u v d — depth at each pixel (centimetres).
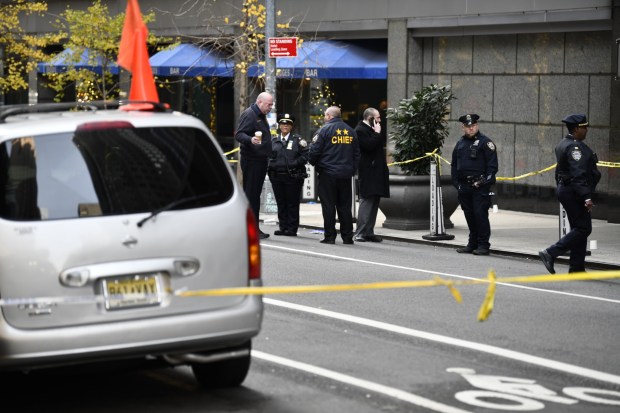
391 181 5688
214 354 2248
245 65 7619
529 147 6656
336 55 7550
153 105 2380
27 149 2173
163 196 2222
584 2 6175
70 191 2172
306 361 2686
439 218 5309
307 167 7400
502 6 6625
